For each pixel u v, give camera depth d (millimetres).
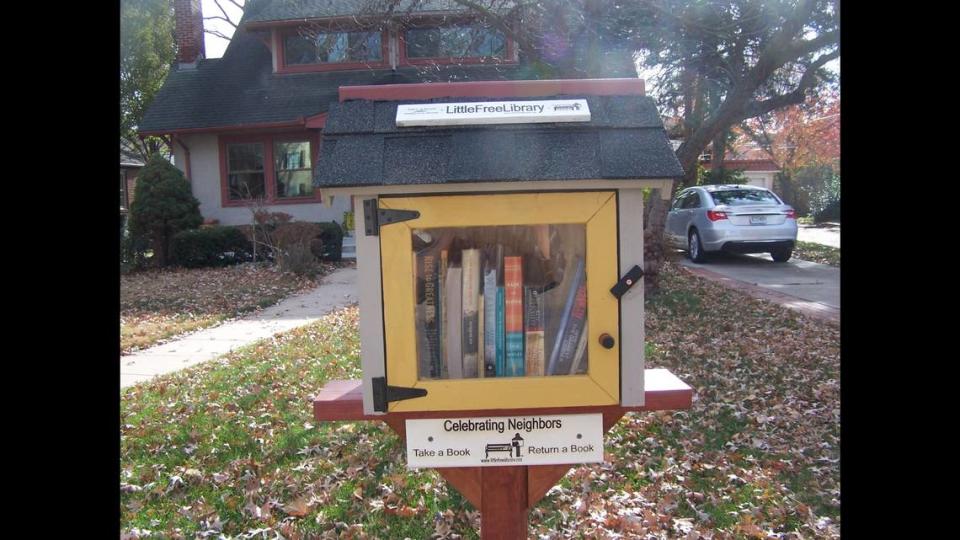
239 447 5023
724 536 3789
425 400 2438
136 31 24266
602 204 2377
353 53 13297
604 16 8289
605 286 2406
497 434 2504
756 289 11328
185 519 4055
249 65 18609
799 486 4379
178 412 5816
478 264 2480
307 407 5820
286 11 17047
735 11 8547
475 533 3895
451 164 2330
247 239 16000
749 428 5277
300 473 4578
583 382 2443
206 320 10172
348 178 2307
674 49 8852
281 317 10500
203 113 17500
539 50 8797
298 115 16844
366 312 2414
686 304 9766
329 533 3863
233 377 6902
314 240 14609
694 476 4508
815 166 27094
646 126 2400
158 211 15820
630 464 4656
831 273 13211
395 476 4449
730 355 7289
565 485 4398
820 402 5777
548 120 2375
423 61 14508
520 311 2492
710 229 14570
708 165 24922
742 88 8680
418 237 2457
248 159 17859
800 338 7961
